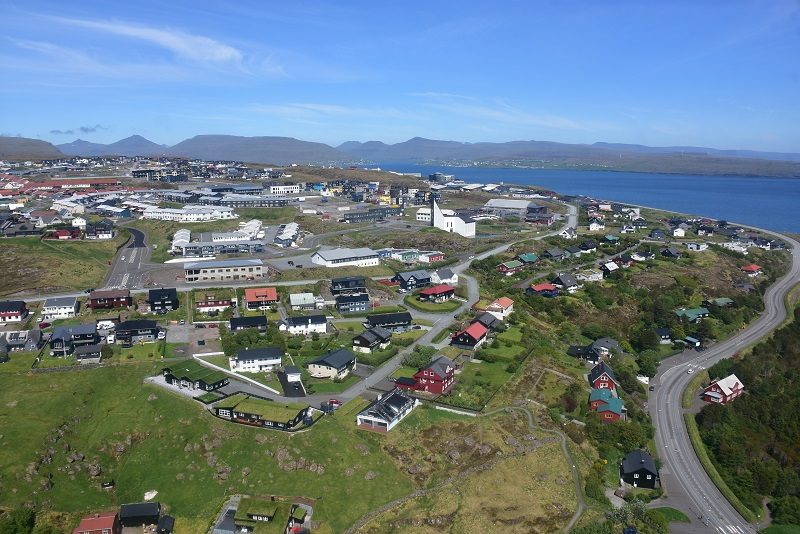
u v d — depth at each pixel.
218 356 101.44
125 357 98.50
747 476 85.00
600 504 75.50
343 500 71.94
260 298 123.81
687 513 76.75
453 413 88.19
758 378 115.75
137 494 73.88
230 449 78.25
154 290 121.56
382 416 81.94
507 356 107.94
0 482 70.69
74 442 79.81
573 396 97.75
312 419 82.94
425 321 124.12
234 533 67.25
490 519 70.88
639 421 97.12
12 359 96.38
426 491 74.00
